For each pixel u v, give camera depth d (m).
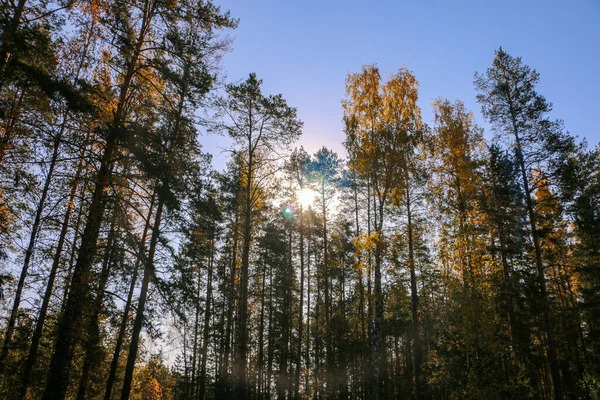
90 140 11.29
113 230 12.09
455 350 15.76
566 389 27.70
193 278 14.25
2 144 10.14
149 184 12.76
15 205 10.80
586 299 24.19
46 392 9.93
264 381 31.66
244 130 19.75
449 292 15.51
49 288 10.91
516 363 14.76
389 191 17.92
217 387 24.50
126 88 12.35
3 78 9.16
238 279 25.48
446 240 15.76
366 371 27.23
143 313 13.35
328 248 29.20
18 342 10.51
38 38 9.45
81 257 10.73
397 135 17.80
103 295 11.91
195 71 12.85
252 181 20.33
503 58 21.36
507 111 20.62
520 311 24.62
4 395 10.95
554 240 22.33
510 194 20.89
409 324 28.11
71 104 9.58
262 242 25.89
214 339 24.36
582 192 23.56
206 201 14.02
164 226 13.65
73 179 11.08
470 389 13.47
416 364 21.80
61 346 10.38
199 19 12.98
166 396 32.78
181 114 13.62
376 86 18.72
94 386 17.23
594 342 23.67
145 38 13.12
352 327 30.41
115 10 11.70
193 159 14.24
